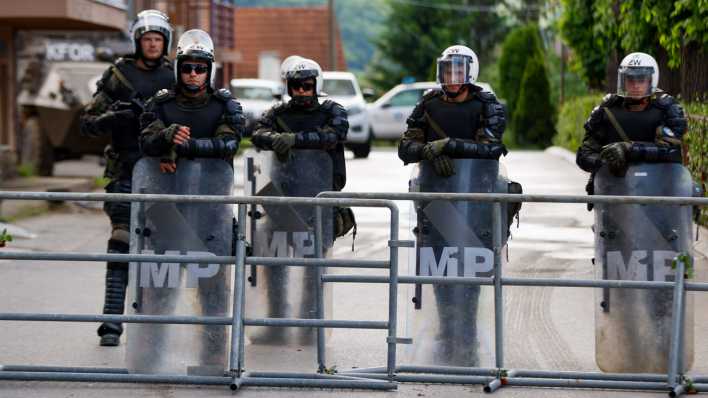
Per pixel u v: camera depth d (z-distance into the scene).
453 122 29.94
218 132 29.27
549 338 35.06
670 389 27.73
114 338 33.44
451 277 28.27
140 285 28.66
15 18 87.06
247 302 33.19
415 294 29.61
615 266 28.78
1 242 29.28
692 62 60.62
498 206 27.94
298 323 28.02
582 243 53.84
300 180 32.25
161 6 150.50
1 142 97.88
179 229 28.53
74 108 85.94
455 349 29.53
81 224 62.41
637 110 29.64
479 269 29.17
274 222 32.69
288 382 28.08
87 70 88.50
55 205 68.50
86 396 27.41
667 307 28.67
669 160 28.69
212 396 27.42
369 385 28.03
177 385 28.45
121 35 101.31
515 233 57.00
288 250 32.66
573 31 99.81
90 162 112.75
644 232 28.50
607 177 29.02
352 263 27.92
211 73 29.67
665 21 61.78
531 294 42.25
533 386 28.39
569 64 106.81
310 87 32.31
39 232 58.66
